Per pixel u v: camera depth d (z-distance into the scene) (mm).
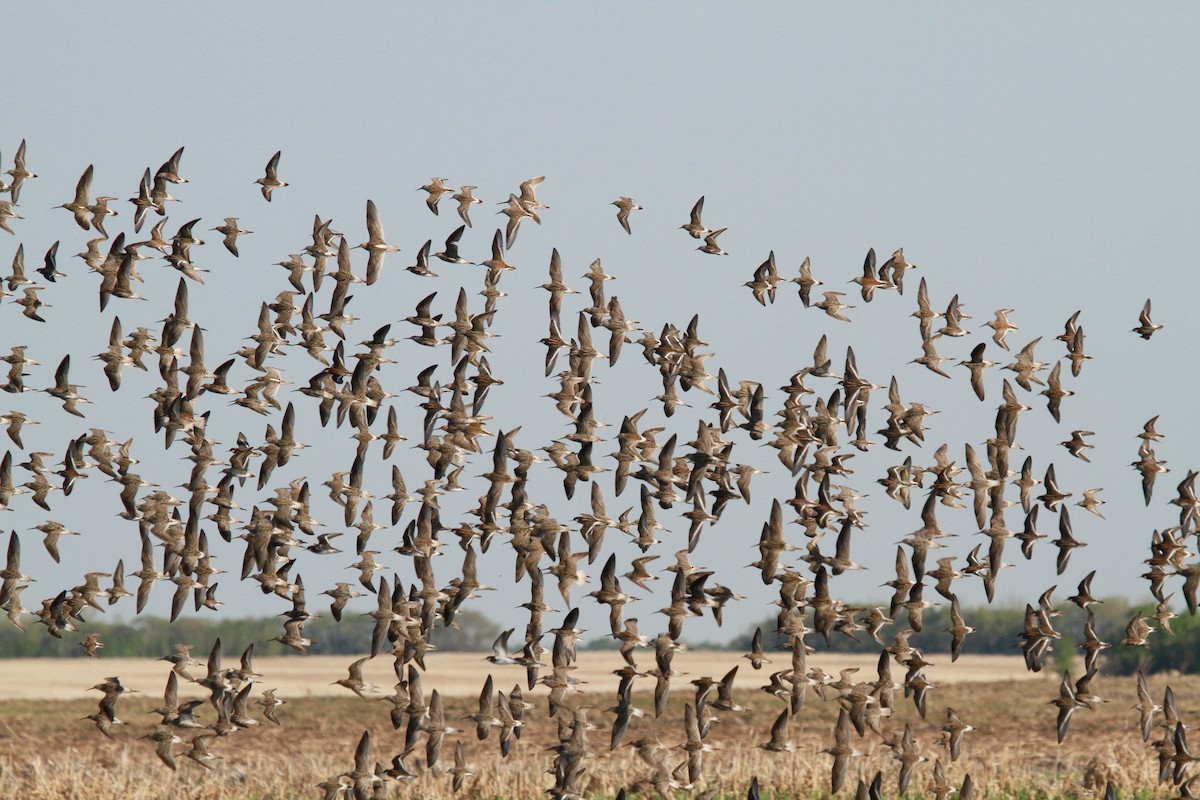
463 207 41188
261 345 41781
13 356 41406
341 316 41344
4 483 41281
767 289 41062
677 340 41656
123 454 41844
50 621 40438
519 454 41094
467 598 40312
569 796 37938
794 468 40938
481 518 40812
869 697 37875
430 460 41062
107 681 39562
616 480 40625
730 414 41500
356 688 39219
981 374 39906
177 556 41531
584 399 41344
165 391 41688
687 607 38500
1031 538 38594
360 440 41438
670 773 37812
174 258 41031
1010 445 39375
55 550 41156
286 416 41906
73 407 41375
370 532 41219
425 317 41219
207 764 39312
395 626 39781
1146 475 38406
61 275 41281
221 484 42188
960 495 39125
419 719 39125
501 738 38625
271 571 41125
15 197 40625
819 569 38094
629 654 38438
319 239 41531
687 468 40875
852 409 40969
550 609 39438
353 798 38969
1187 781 38562
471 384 41625
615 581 39156
